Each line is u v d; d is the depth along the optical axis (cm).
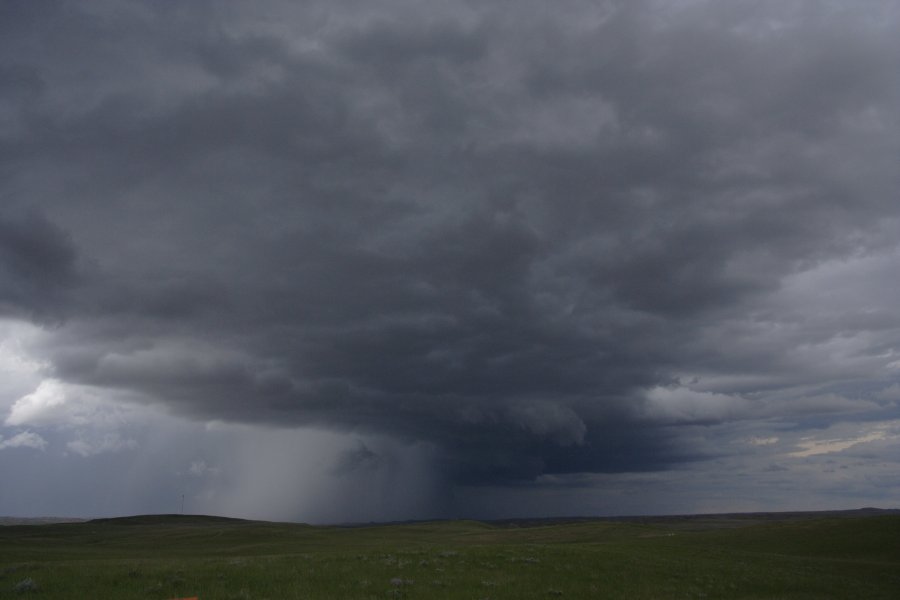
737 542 8725
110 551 8950
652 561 4384
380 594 2716
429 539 11319
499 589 3019
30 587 2594
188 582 2772
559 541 10306
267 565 3378
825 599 3644
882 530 8356
